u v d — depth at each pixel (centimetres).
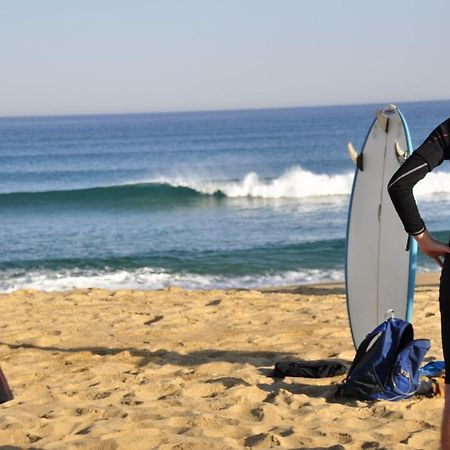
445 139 322
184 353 689
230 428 463
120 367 645
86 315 902
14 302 1021
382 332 519
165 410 502
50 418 497
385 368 511
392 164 561
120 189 2773
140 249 1875
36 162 6069
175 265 1645
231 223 2236
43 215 2522
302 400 517
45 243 2003
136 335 778
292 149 6831
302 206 2500
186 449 430
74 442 445
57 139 10919
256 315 870
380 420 475
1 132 14888
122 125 18500
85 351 707
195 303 986
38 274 1590
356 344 605
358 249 602
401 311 552
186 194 2748
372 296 585
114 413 500
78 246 1947
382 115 572
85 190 2739
